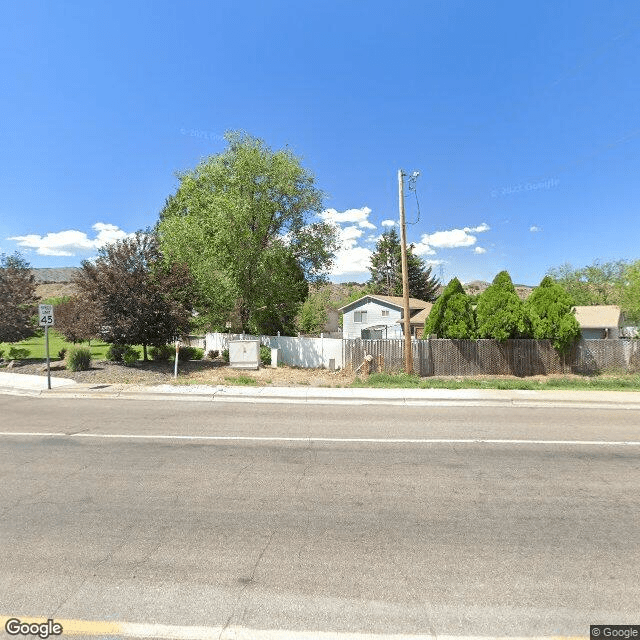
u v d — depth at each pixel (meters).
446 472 6.33
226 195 25.14
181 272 19.95
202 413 10.69
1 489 5.63
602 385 15.84
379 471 6.36
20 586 3.54
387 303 42.06
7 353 21.36
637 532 4.51
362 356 21.25
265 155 26.41
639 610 3.28
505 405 11.99
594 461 6.86
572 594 3.46
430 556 4.02
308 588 3.52
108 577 3.66
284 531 4.50
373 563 3.89
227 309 26.08
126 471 6.33
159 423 9.54
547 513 4.96
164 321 19.08
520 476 6.16
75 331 21.94
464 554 4.06
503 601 3.37
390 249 70.38
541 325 20.73
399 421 9.83
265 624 3.10
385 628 3.07
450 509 5.05
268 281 25.75
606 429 9.09
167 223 26.88
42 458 6.95
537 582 3.62
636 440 8.16
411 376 17.80
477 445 7.78
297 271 28.42
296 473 6.27
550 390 14.25
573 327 20.31
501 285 21.12
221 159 26.70
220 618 3.16
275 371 20.95
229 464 6.67
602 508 5.09
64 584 3.56
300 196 27.34
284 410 11.11
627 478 6.09
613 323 33.16
